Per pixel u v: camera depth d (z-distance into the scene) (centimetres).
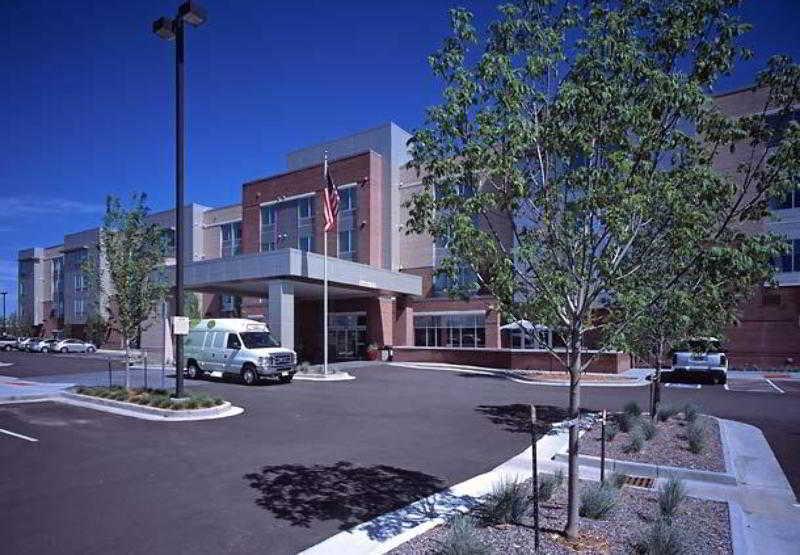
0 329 8331
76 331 6488
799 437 1125
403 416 1416
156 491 759
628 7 545
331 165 4166
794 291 2853
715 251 471
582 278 532
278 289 2772
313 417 1397
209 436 1150
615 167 497
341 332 4056
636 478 823
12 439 1120
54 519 648
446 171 553
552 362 2805
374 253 3950
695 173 505
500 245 557
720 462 871
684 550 502
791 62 530
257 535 598
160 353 4606
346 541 580
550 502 680
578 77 543
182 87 1532
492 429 1237
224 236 5134
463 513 653
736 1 505
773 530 611
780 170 499
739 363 2953
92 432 1194
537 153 568
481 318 3688
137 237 1717
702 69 520
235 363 2206
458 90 536
